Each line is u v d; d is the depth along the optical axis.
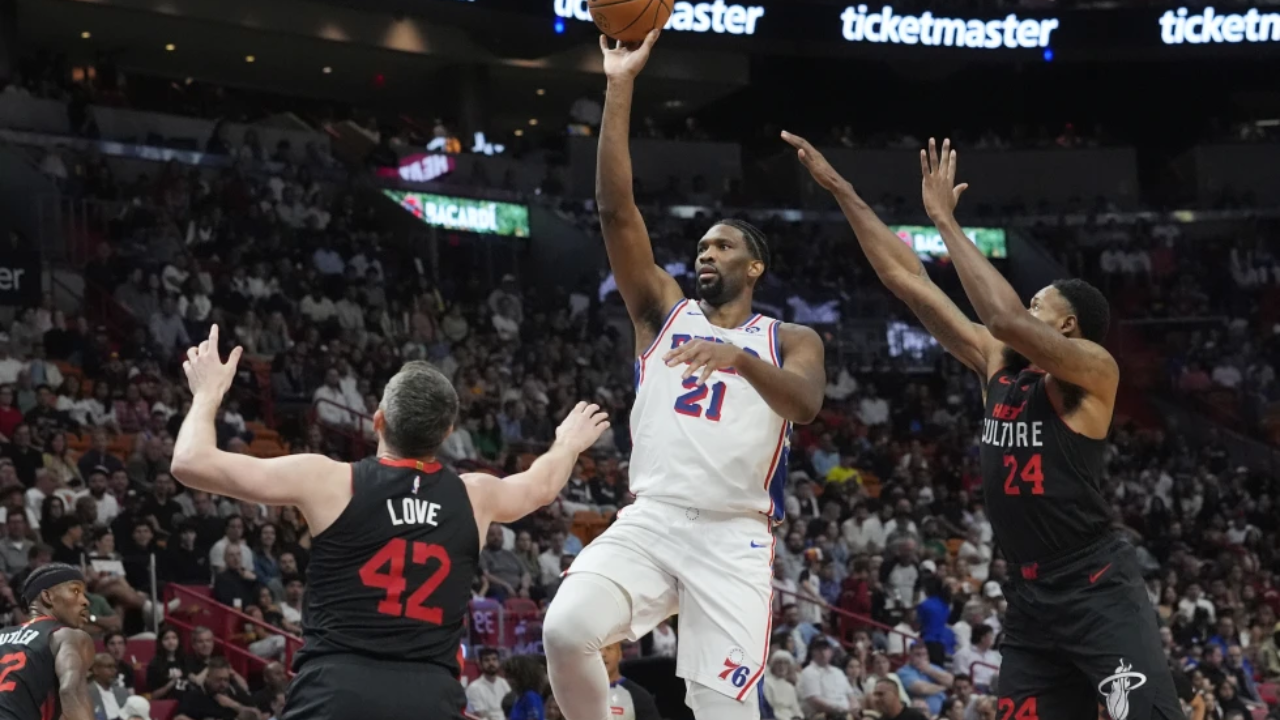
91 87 24.25
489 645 12.86
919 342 26.28
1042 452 4.73
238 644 11.93
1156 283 28.58
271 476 4.08
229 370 4.28
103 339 17.16
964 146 30.31
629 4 4.72
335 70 27.14
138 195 21.14
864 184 29.47
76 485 13.45
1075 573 4.70
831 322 26.17
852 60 29.56
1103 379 4.64
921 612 15.08
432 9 23.75
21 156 20.09
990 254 29.00
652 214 26.95
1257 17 27.53
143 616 11.85
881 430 22.84
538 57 26.83
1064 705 4.82
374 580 4.09
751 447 4.60
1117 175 30.12
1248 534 21.17
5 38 22.75
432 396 4.30
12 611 10.32
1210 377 26.80
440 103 29.02
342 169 24.25
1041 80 31.20
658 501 4.61
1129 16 27.41
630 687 6.62
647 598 4.55
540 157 27.16
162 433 14.58
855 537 17.31
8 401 14.22
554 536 14.70
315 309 19.97
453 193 25.09
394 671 4.03
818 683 12.88
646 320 4.85
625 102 4.74
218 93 26.89
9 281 17.12
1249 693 15.77
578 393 20.45
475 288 23.19
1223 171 30.08
